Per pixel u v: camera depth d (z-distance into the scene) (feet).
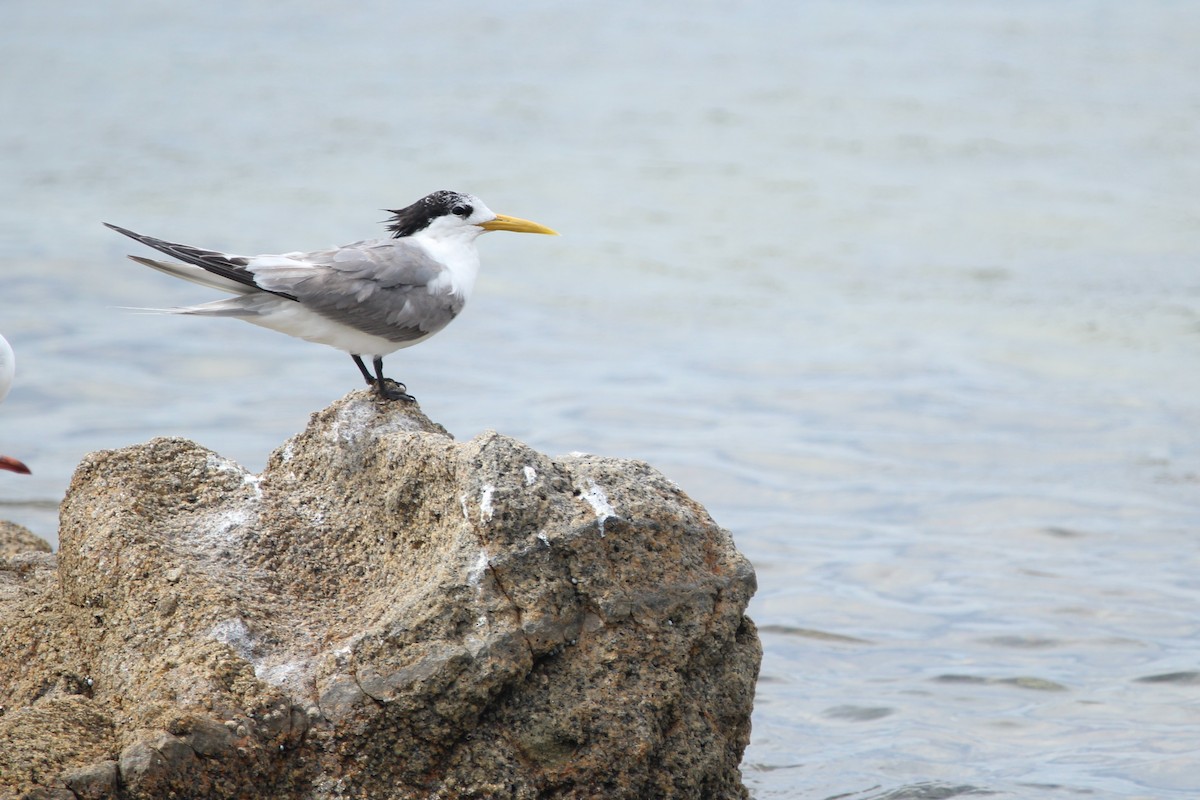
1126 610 40.70
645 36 153.79
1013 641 38.73
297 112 120.26
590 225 89.45
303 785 22.41
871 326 71.61
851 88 125.59
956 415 59.62
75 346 67.62
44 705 22.66
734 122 115.44
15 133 112.47
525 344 70.33
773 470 53.83
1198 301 72.84
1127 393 61.57
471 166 102.68
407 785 22.82
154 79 133.18
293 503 26.63
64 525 26.43
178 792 21.26
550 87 129.90
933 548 45.91
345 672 23.08
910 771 31.40
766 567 44.39
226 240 83.92
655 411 60.75
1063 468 53.57
